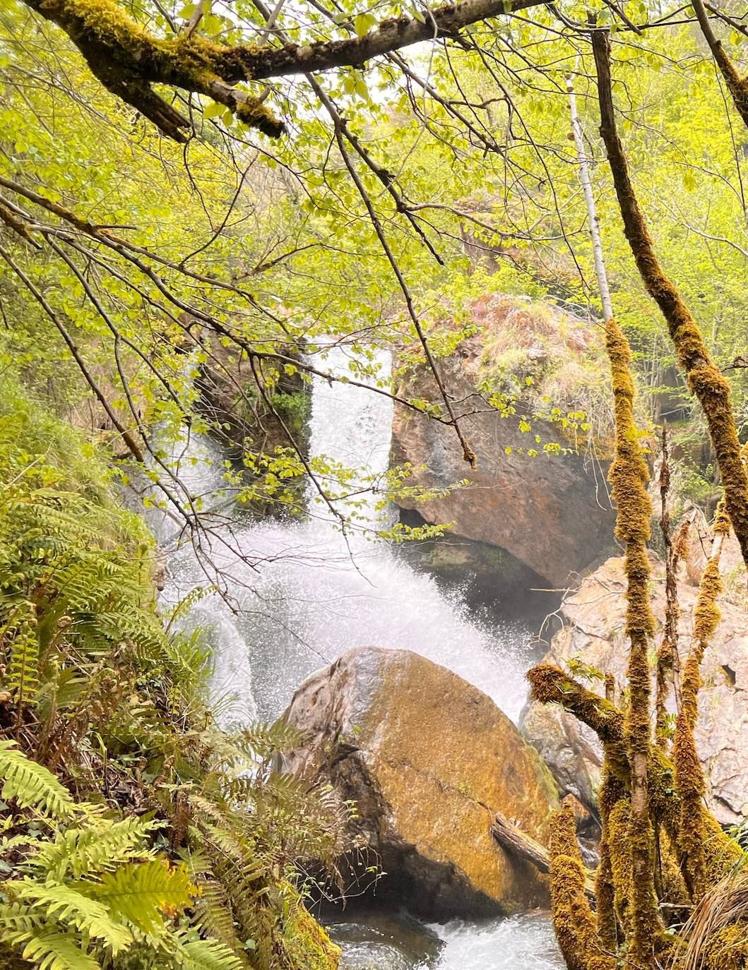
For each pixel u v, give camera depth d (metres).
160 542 10.79
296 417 14.07
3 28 4.49
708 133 8.56
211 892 2.63
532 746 8.33
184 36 1.90
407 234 4.11
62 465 5.18
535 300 12.52
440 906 6.81
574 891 1.73
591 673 1.75
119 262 4.40
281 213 5.14
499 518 12.84
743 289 10.91
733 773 6.71
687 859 1.52
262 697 10.31
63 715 2.64
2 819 2.20
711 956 1.35
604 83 1.43
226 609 10.63
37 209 4.94
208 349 3.96
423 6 1.90
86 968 1.58
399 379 13.75
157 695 3.48
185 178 5.59
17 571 3.11
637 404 11.19
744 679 7.30
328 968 3.47
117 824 1.95
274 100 3.12
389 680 7.62
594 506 12.20
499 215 4.69
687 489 10.35
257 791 3.15
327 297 4.71
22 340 5.30
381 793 6.91
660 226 10.52
